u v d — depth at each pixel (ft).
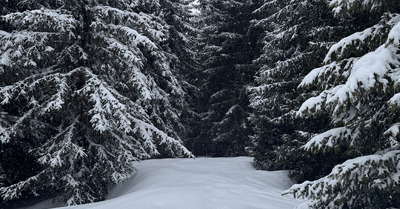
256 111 44.75
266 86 36.78
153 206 18.72
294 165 35.29
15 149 34.19
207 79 71.77
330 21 31.63
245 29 65.57
